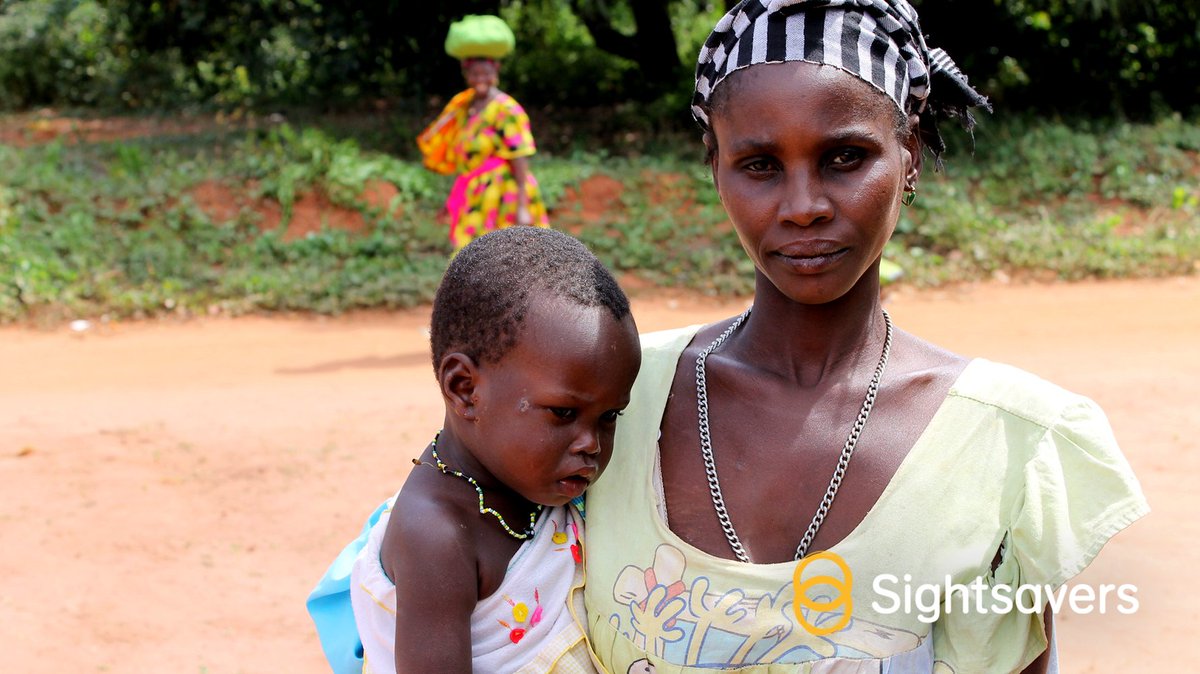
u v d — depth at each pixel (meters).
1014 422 1.73
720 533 1.79
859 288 1.79
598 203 12.13
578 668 1.84
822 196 1.62
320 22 16.78
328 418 6.80
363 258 10.84
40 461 6.07
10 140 15.36
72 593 4.67
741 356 1.87
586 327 1.73
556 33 19.69
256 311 9.89
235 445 6.31
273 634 4.38
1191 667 3.91
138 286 10.12
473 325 1.76
